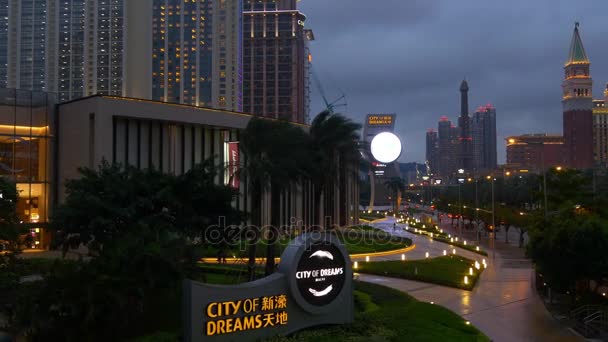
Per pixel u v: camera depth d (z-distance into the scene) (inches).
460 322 1236.5
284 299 976.9
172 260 1055.6
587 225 1363.2
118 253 1026.7
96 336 1030.4
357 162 2138.3
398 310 1296.8
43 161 2554.1
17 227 1288.1
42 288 1001.5
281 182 1593.3
